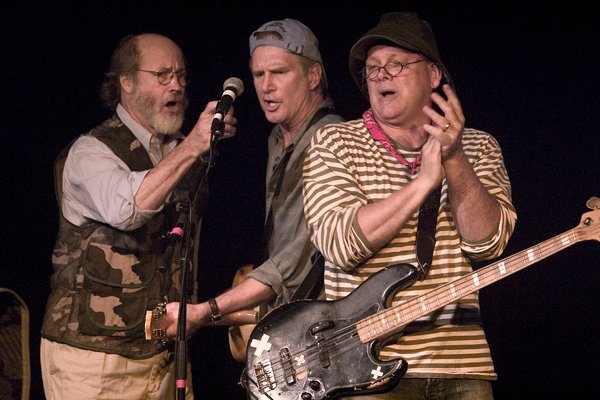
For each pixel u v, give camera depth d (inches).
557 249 346.0
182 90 485.1
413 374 351.3
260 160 627.8
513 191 631.8
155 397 459.8
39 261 620.7
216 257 626.5
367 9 626.2
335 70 627.8
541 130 626.5
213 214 628.7
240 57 629.9
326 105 468.4
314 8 629.6
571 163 622.8
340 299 365.1
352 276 367.2
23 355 434.0
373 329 355.3
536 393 645.9
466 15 631.2
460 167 342.0
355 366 356.8
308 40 467.5
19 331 435.5
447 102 338.3
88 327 443.8
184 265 371.9
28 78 619.8
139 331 448.8
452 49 634.2
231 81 410.3
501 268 346.0
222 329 635.5
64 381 447.5
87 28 621.3
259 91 470.0
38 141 620.7
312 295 415.2
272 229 441.4
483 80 631.8
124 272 449.7
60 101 620.7
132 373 450.3
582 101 620.7
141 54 478.6
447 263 358.6
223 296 425.7
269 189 454.6
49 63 620.4
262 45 465.1
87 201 453.1
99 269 448.5
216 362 634.8
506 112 629.9
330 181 365.4
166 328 422.0
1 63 618.8
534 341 647.1
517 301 650.8
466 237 350.9
